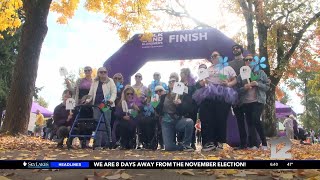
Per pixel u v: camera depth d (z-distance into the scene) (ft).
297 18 52.90
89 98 27.07
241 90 25.80
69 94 28.40
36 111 68.39
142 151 25.40
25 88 37.22
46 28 39.24
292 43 54.54
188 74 27.86
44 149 25.07
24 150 23.56
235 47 27.94
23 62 37.70
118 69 36.83
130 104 28.71
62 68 28.37
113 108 29.43
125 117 28.32
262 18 51.29
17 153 21.38
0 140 30.35
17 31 76.48
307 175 12.64
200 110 25.41
